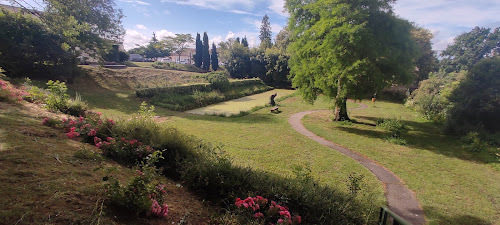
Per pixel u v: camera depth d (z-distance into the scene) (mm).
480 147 10531
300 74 15094
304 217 3732
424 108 17734
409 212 5574
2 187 2385
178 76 29547
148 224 2674
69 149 4133
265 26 66375
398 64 12516
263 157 8344
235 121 14781
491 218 5535
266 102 24656
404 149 10586
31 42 16234
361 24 11609
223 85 28172
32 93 8203
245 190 4070
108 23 20250
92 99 16516
